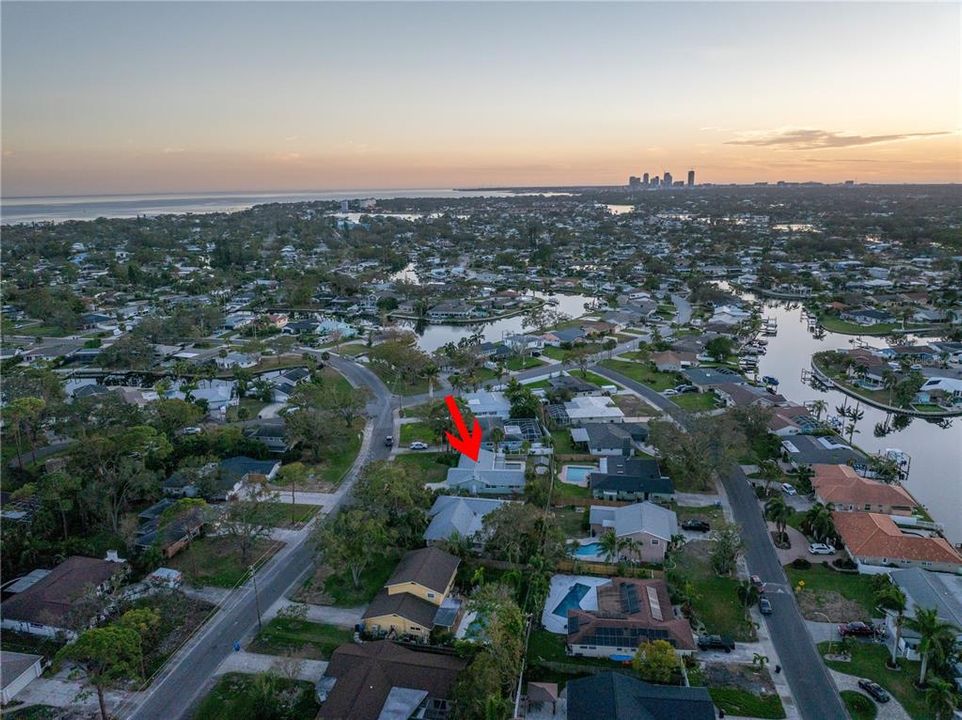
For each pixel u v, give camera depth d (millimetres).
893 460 116938
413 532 92000
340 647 69750
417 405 152625
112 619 76375
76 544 90750
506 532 85750
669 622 73000
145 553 87438
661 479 106938
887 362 176625
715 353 184625
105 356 187500
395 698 62938
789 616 77250
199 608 80312
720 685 66188
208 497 106625
